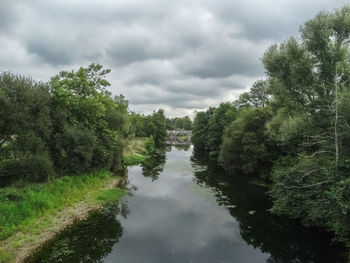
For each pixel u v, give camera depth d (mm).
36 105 19125
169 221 16219
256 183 26266
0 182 16422
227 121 44844
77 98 24781
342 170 10781
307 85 16359
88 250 12047
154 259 11523
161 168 37344
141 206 19047
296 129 16000
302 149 17609
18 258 10758
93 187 22484
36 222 13953
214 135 46281
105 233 14031
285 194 13875
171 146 93562
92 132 24312
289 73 17406
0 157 16828
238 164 31406
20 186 16531
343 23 14953
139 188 24656
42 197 15953
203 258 11750
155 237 13844
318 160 13445
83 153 21938
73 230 14156
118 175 29906
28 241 12109
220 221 16312
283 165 21125
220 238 13898
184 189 24391
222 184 26484
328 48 15344
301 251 12492
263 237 14055
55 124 21641
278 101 19250
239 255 12125
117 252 12070
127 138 48781
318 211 11438
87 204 18281
